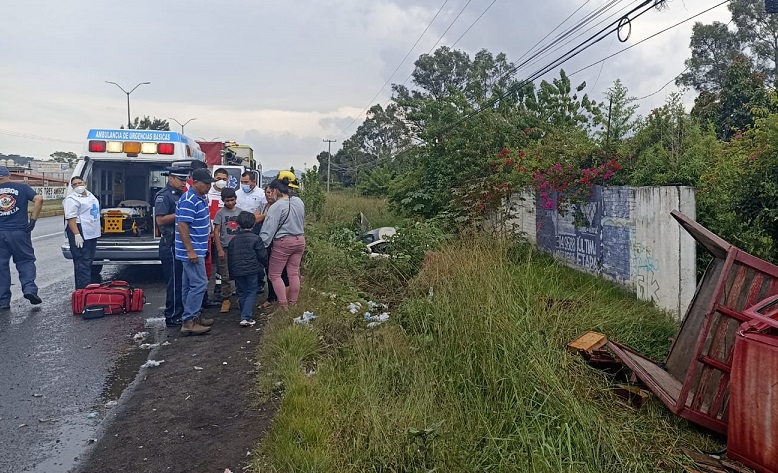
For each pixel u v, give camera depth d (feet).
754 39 111.14
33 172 247.91
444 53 166.09
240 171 36.19
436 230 32.86
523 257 27.12
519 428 12.75
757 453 11.98
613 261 27.66
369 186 102.63
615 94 34.83
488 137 50.19
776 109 24.89
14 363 19.97
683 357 16.52
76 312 26.81
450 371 15.47
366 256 31.94
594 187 29.53
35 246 55.06
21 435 14.38
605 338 17.76
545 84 67.72
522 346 15.51
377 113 183.21
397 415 13.29
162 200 24.85
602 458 12.16
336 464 11.96
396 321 20.48
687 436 13.87
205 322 24.09
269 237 23.66
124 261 33.06
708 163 26.86
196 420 15.03
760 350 11.98
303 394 15.17
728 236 22.72
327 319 21.59
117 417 15.37
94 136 33.22
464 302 18.20
